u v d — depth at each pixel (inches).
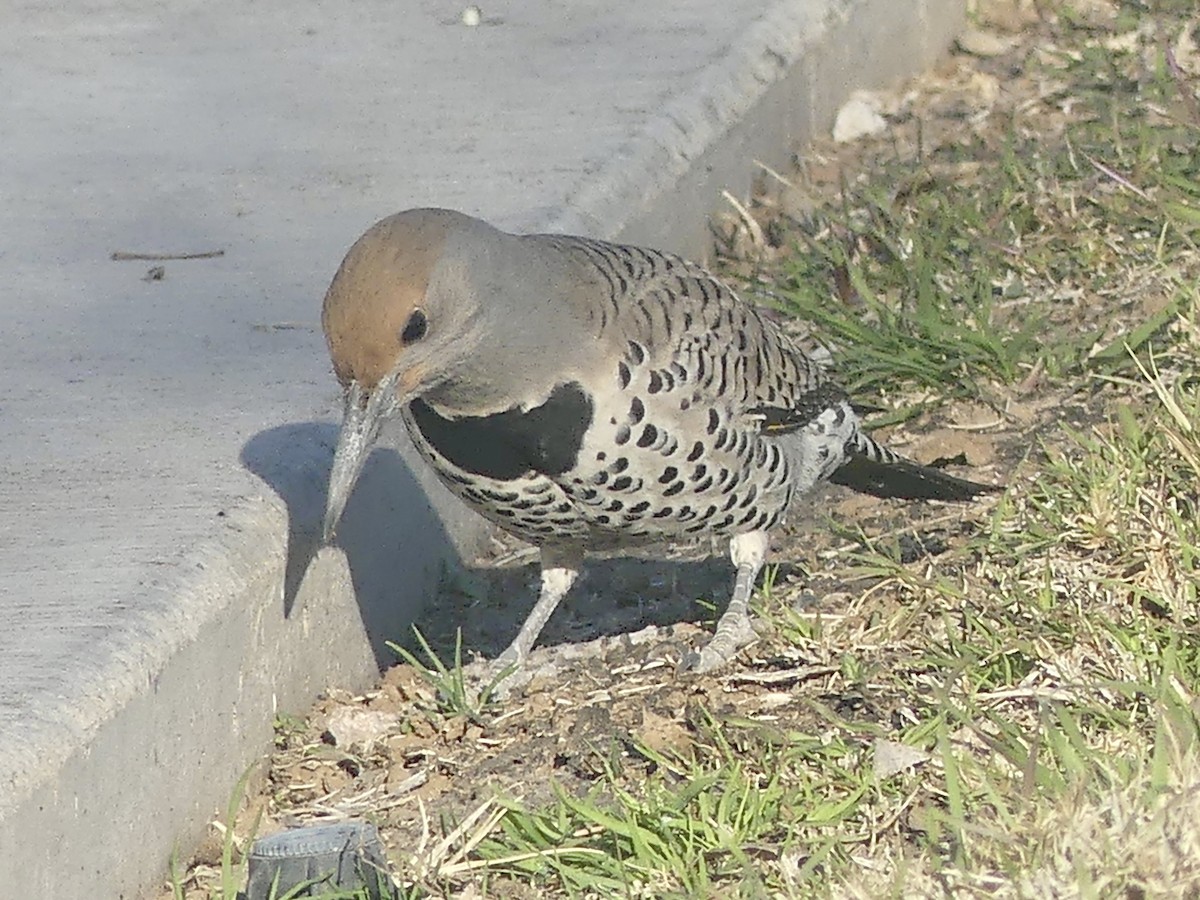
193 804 363.6
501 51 644.1
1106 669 361.7
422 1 693.3
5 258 515.2
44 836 318.7
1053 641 376.8
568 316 370.0
